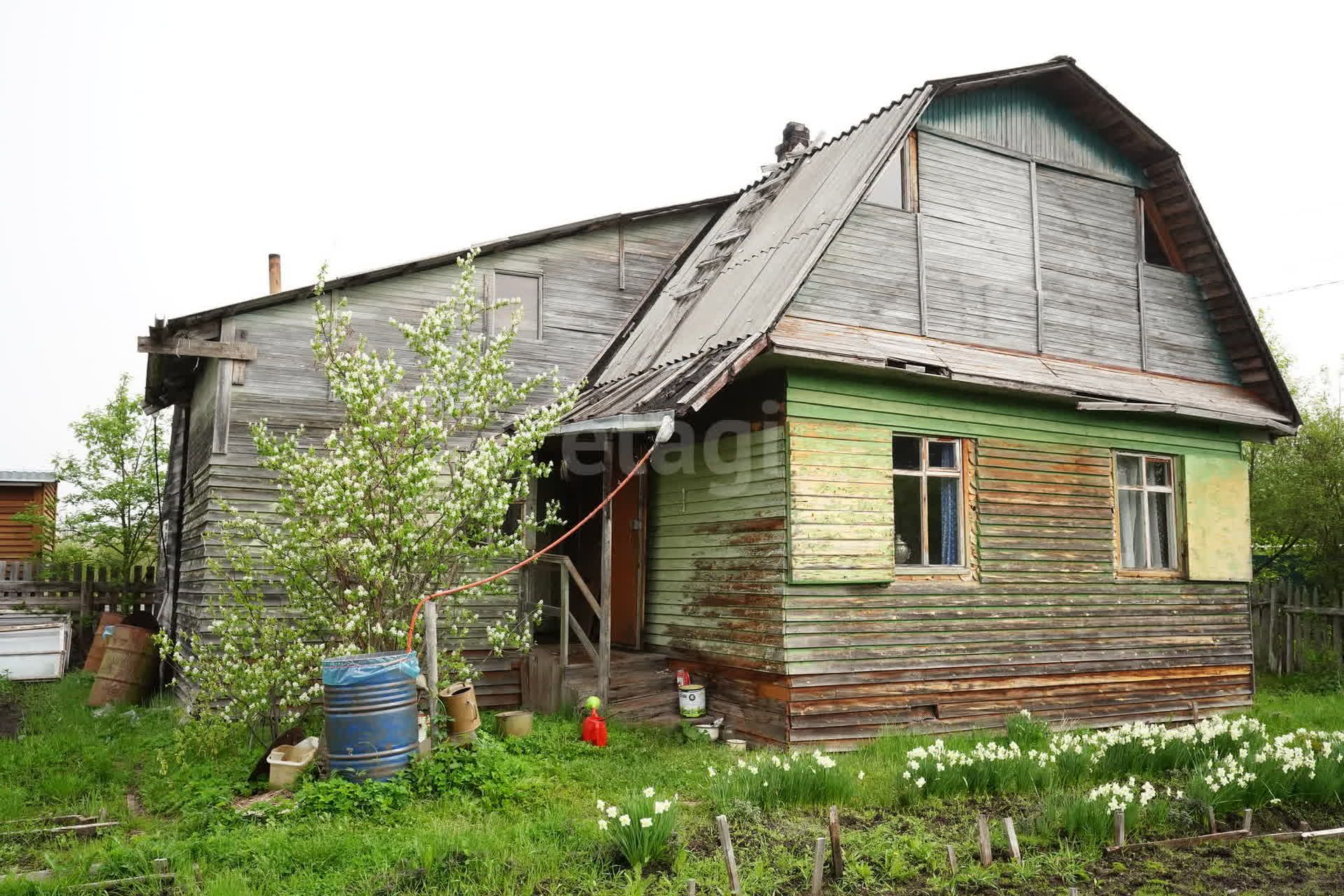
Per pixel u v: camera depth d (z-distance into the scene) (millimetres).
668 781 8281
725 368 9062
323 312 9906
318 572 9250
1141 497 12648
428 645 8375
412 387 11906
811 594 9805
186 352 10953
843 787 7523
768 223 12656
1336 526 16547
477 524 9625
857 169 11211
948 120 11711
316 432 11422
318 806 6988
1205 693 12586
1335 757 8211
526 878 5891
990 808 7500
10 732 10695
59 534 21609
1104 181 13062
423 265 12070
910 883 5992
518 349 12680
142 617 14016
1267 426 13445
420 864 5973
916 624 10391
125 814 7387
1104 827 6785
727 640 10500
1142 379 12727
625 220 13578
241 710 9055
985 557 10969
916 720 10250
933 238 11328
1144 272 13203
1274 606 16047
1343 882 6098
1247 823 7035
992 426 11273
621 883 5863
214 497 10836
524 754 8672
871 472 10281
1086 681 11539
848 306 10508
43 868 6059
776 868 6086
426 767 7582
